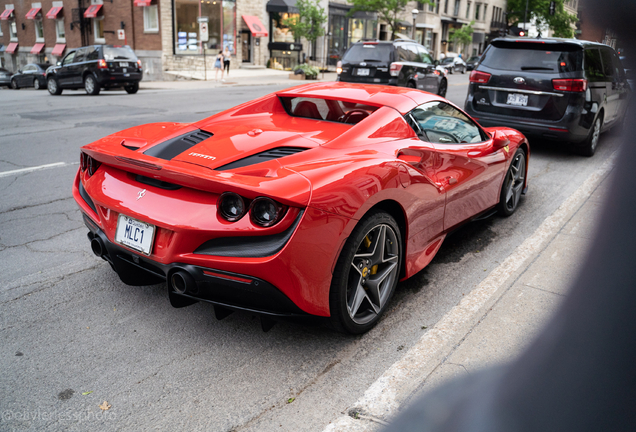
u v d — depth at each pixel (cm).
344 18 3656
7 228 424
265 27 3005
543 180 598
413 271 306
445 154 325
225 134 292
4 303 300
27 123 958
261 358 248
